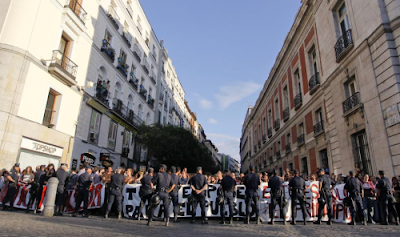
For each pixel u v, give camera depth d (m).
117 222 7.57
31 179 10.11
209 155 30.58
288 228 7.08
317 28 16.42
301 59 19.42
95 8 19.08
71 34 16.31
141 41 28.47
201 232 6.10
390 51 10.05
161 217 8.90
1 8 12.70
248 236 5.59
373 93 10.84
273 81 27.97
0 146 11.47
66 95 15.76
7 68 12.06
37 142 13.38
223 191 8.06
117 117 22.09
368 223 8.45
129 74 25.17
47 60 14.00
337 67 13.70
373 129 10.77
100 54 19.70
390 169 9.76
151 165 25.97
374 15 10.89
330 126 14.54
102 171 10.66
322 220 8.87
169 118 40.59
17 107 12.27
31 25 13.15
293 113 21.19
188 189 9.20
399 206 8.67
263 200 8.95
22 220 6.74
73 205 9.66
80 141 17.00
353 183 8.12
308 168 17.67
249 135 45.28
